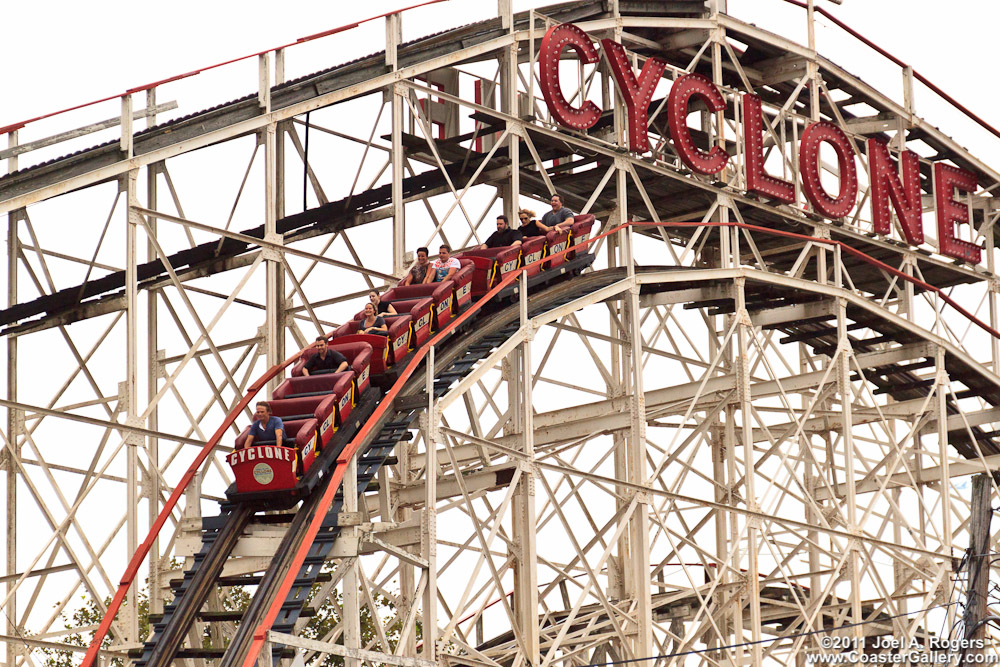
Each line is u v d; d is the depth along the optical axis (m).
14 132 36.69
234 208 40.72
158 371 42.25
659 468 41.00
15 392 39.56
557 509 38.88
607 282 42.12
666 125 50.72
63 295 39.25
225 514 32.28
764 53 49.94
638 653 39.59
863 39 51.22
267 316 39.25
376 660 31.00
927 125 53.09
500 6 43.97
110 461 37.91
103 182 38.53
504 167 46.34
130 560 32.81
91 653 30.17
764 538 43.78
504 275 38.66
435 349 36.88
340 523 31.55
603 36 46.16
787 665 43.34
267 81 39.38
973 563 36.75
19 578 36.03
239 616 30.34
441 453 48.62
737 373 43.97
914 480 49.25
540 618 52.09
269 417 32.59
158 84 37.59
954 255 52.84
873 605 54.62
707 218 45.94
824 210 48.19
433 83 46.81
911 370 52.62
